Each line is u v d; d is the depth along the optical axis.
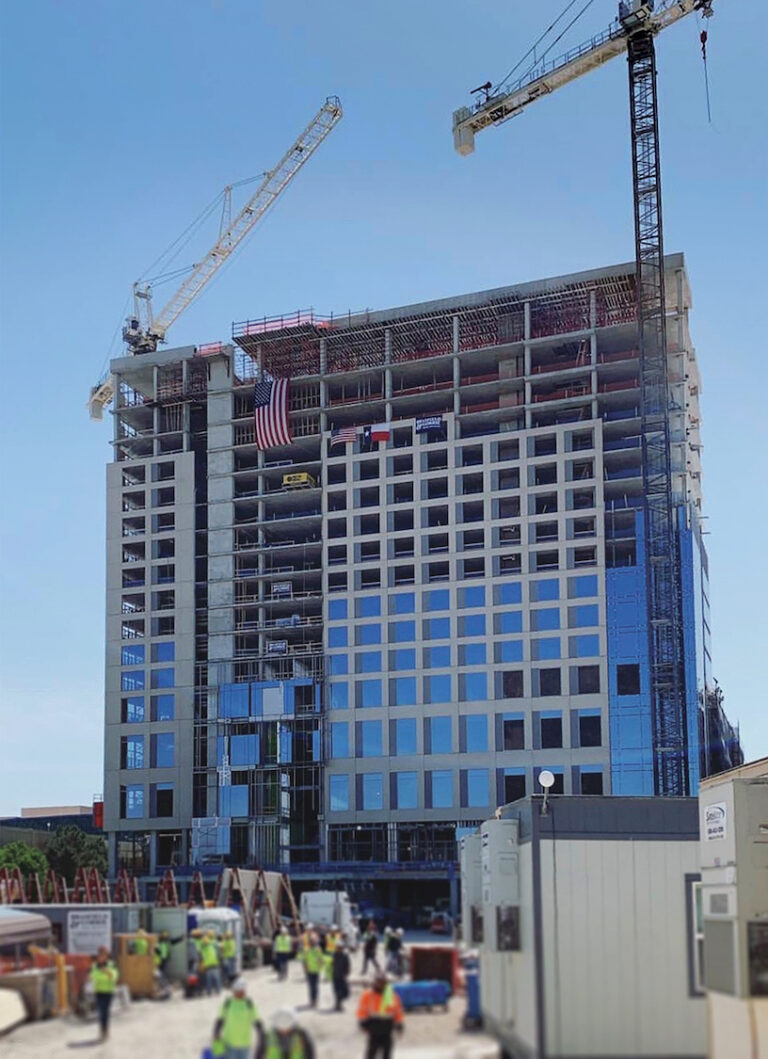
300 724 185.00
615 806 65.25
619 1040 37.28
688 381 194.62
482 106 198.00
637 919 60.84
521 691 175.12
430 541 185.12
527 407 184.38
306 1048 32.38
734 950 53.44
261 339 199.75
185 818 187.62
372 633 184.62
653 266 182.25
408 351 199.62
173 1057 41.19
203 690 192.00
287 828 181.75
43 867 163.25
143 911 61.91
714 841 75.94
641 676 171.00
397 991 49.16
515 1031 38.91
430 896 167.50
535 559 179.12
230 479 198.88
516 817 71.50
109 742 194.50
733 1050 43.31
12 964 56.75
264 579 193.25
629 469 183.75
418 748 178.12
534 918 46.75
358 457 191.38
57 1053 42.38
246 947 68.88
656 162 182.38
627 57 185.62
